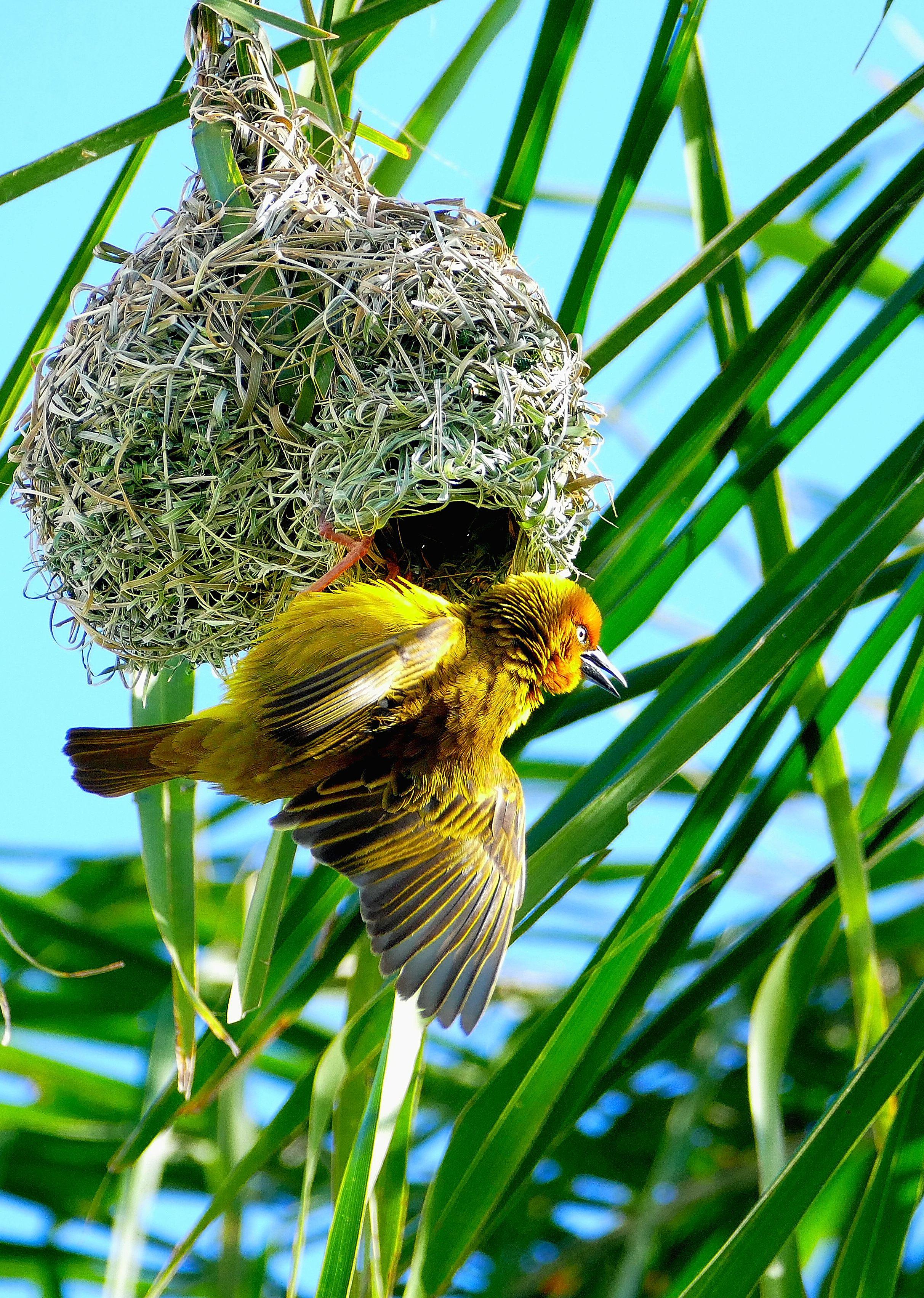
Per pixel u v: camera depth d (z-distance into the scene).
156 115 4.89
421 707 4.88
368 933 4.84
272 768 4.86
